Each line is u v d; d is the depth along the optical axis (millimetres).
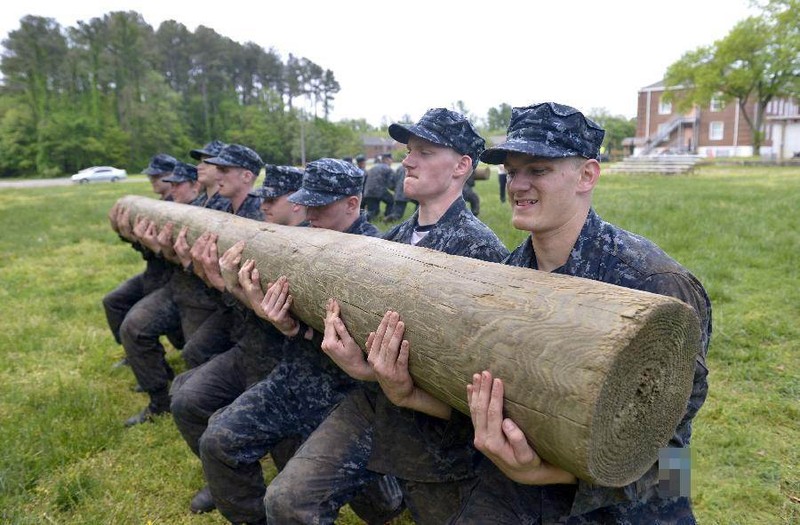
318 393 2822
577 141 1685
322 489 2344
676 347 1350
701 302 1656
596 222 1802
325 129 66812
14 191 29922
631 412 1315
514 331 1397
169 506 3242
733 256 7293
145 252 4902
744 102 42875
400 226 2971
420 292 1730
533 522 1812
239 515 2832
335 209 3031
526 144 1667
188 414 3213
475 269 1692
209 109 71062
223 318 3752
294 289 2443
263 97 74688
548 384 1288
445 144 2557
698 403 1646
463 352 1510
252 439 2732
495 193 18719
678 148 51000
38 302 7148
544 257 1872
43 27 63312
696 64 42188
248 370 3244
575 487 1679
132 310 4238
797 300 5574
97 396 4457
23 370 5074
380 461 2250
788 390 3959
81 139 55719
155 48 71188
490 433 1416
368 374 2131
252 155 4328
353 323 2027
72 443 3756
